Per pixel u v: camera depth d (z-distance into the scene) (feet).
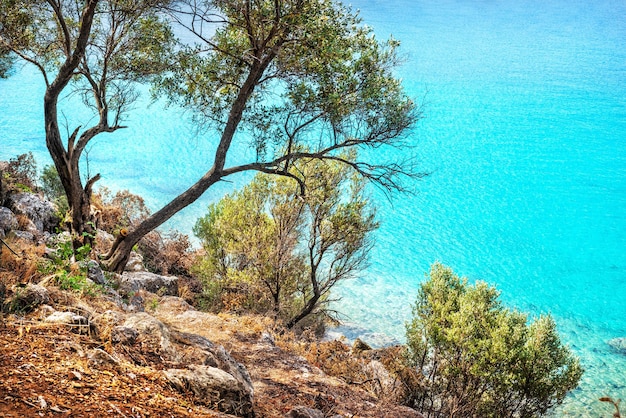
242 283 79.25
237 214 80.48
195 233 87.97
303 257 81.56
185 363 23.67
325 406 34.91
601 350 117.19
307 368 43.83
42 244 48.11
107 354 20.18
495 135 334.24
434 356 65.00
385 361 66.13
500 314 62.39
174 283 71.67
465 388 61.11
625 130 347.56
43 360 18.48
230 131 57.62
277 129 61.05
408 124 62.59
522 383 59.26
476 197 238.27
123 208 97.86
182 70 62.64
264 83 61.26
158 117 301.84
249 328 50.75
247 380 28.07
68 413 15.35
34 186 83.20
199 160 236.84
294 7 52.60
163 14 61.57
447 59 525.75
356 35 58.75
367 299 128.47
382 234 184.34
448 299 65.82
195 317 49.96
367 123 61.31
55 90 54.19
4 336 19.66
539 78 471.21
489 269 169.68
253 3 54.90
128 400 17.70
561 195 248.73
